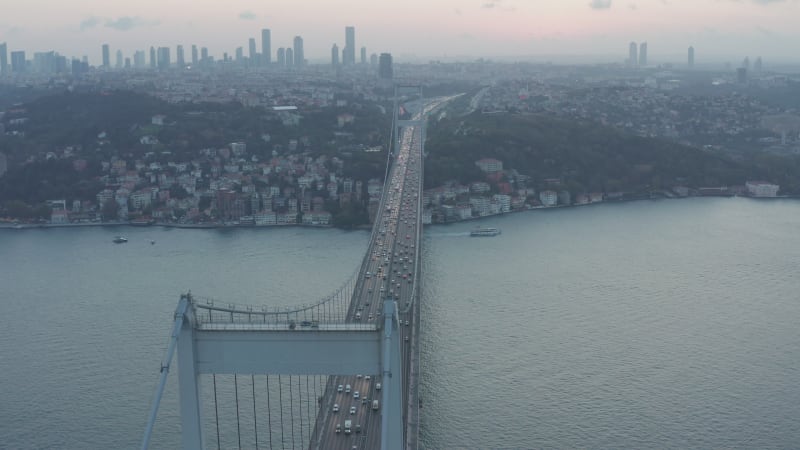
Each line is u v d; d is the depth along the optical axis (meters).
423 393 175.38
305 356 104.31
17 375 186.38
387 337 102.00
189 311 102.81
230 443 149.38
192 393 103.25
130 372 186.12
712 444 156.62
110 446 154.62
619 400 173.12
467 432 159.88
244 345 103.31
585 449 154.12
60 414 167.25
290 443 149.25
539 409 168.62
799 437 159.75
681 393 176.62
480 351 198.50
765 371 189.00
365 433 131.38
